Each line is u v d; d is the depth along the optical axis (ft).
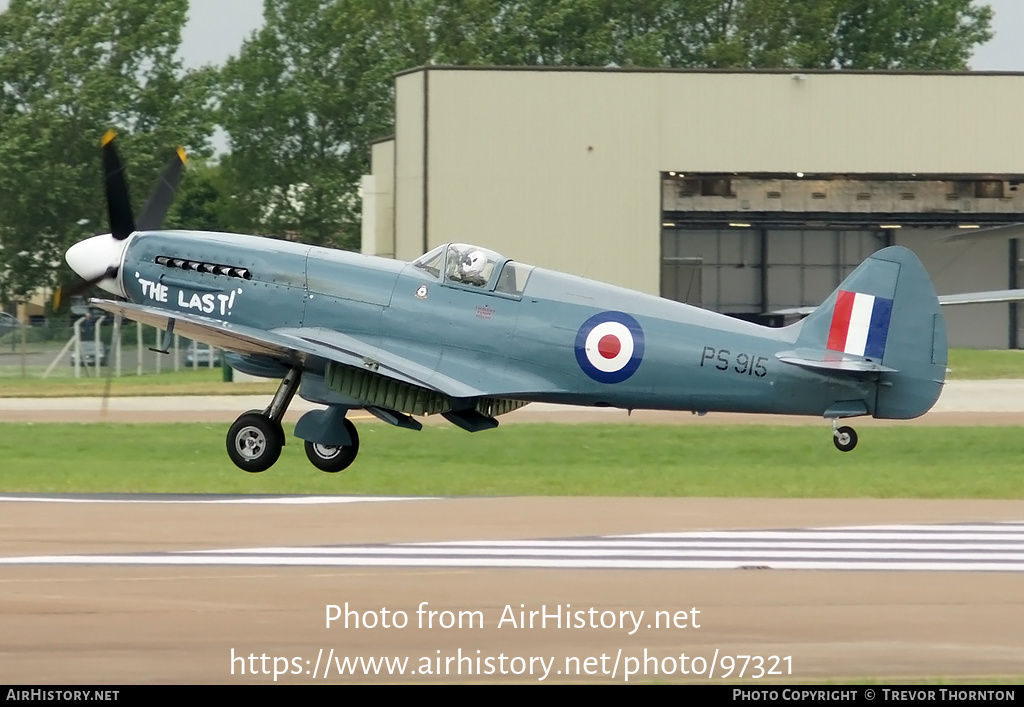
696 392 185.78
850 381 185.68
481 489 177.27
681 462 218.38
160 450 228.63
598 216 512.63
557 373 185.37
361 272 189.26
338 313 188.55
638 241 513.04
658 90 511.40
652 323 185.16
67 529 141.79
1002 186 570.87
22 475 189.16
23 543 133.39
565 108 509.35
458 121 508.53
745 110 513.86
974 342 648.79
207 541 135.23
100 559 125.49
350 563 125.08
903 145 518.37
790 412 187.83
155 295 197.26
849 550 134.10
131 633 101.24
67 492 172.35
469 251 186.60
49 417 298.15
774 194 562.66
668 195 558.97
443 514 154.81
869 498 172.96
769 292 638.12
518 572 122.31
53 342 472.44
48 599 110.11
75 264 204.03
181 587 114.73
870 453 233.35
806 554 131.75
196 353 478.18
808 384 185.88
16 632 101.14
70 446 233.55
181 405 336.29
